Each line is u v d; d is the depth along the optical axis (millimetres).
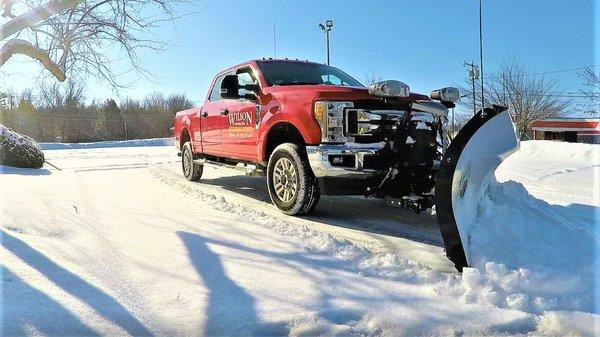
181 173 9305
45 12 4734
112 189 6688
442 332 2238
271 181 5219
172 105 57250
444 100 4766
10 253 2869
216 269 3041
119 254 3312
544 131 31797
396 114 4574
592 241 3193
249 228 4195
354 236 4148
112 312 2334
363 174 4434
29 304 2250
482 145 3127
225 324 2291
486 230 3125
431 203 3998
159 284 2783
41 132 44125
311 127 4621
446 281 2799
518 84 30609
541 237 3162
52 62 5941
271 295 2631
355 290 2721
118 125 50938
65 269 2785
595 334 2209
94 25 6402
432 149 4441
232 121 6191
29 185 6172
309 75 6055
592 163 9523
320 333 2213
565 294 2588
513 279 2688
